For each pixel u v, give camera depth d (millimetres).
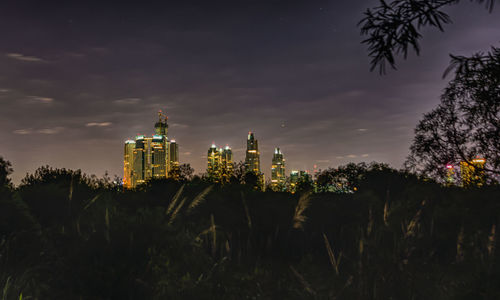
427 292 4406
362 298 4305
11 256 5051
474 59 3285
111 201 8594
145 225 5812
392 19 3309
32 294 4363
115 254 5301
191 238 5770
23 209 6176
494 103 4863
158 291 4656
